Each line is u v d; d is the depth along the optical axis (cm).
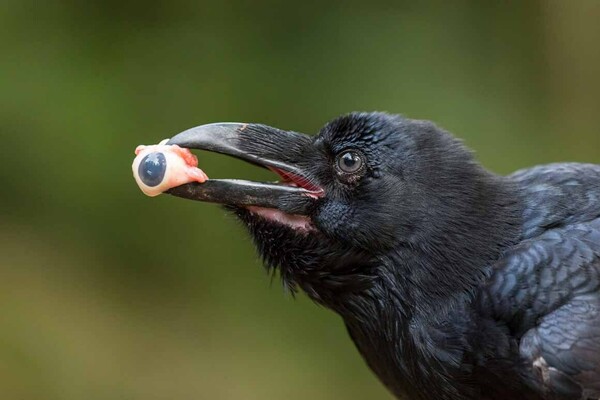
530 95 1623
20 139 1419
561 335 602
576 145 1627
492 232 655
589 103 1658
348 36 1514
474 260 645
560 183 684
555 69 1638
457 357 639
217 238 1466
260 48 1498
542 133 1586
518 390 632
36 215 1444
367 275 661
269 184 672
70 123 1423
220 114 1460
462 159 670
